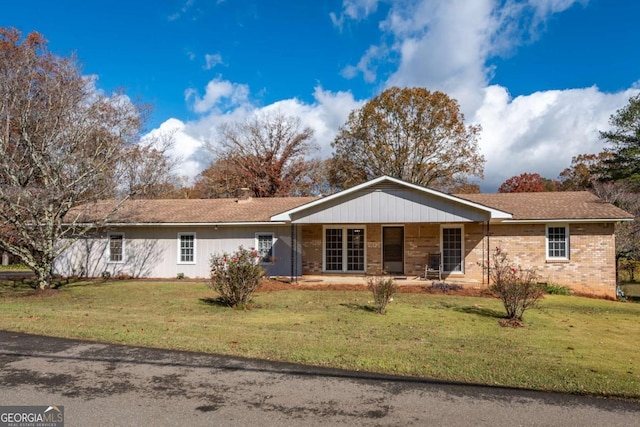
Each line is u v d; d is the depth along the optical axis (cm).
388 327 1007
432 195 1747
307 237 2131
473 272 1984
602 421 485
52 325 955
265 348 776
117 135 1739
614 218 1828
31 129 1557
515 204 2112
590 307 1435
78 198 1747
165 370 654
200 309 1235
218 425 470
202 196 4797
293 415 497
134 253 2245
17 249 1595
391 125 3712
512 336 939
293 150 4703
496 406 526
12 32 2209
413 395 560
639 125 2795
